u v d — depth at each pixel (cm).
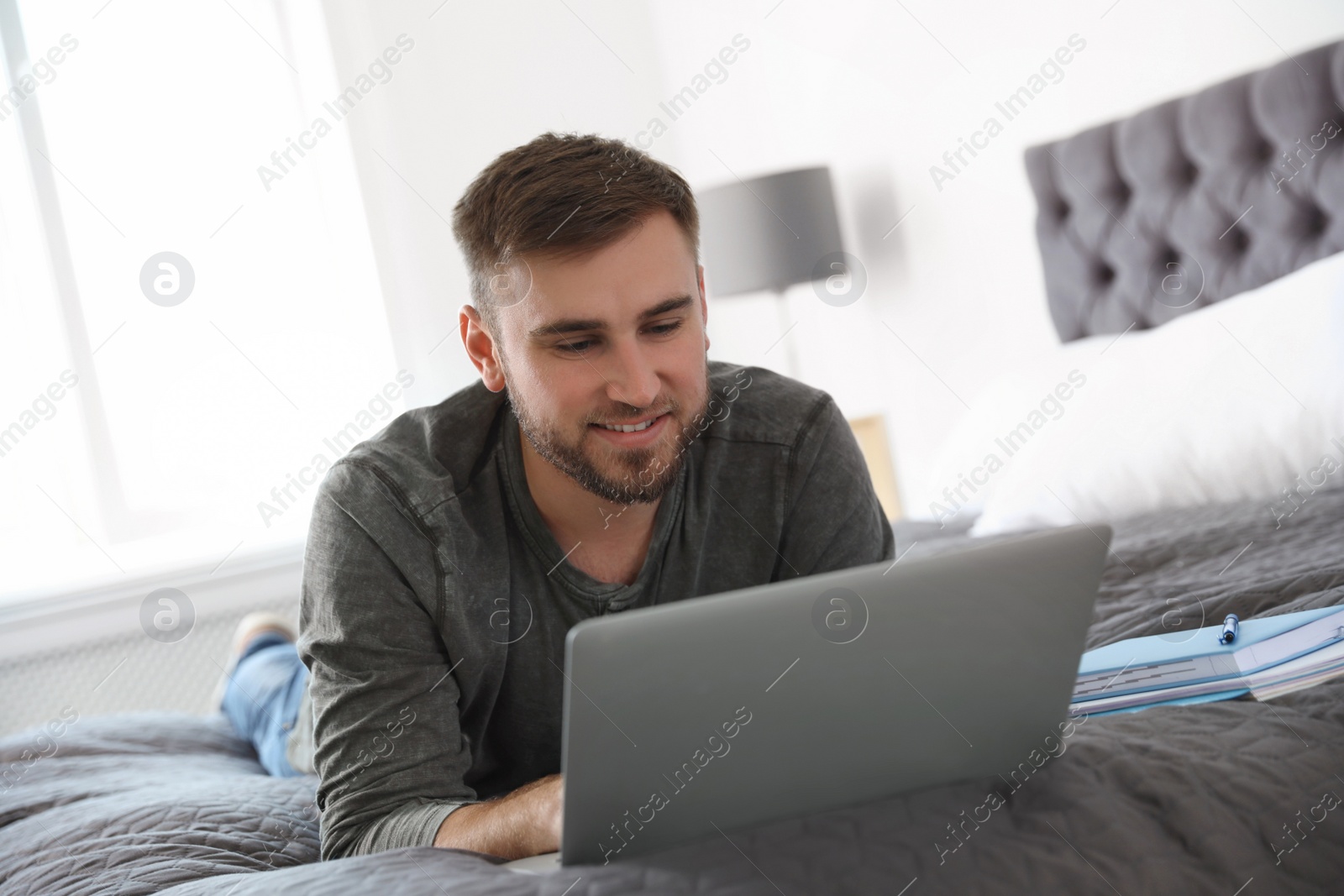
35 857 94
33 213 250
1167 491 157
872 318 278
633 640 52
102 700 236
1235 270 191
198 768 144
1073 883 53
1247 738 63
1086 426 173
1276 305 155
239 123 269
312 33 274
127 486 256
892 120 261
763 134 305
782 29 289
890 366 274
